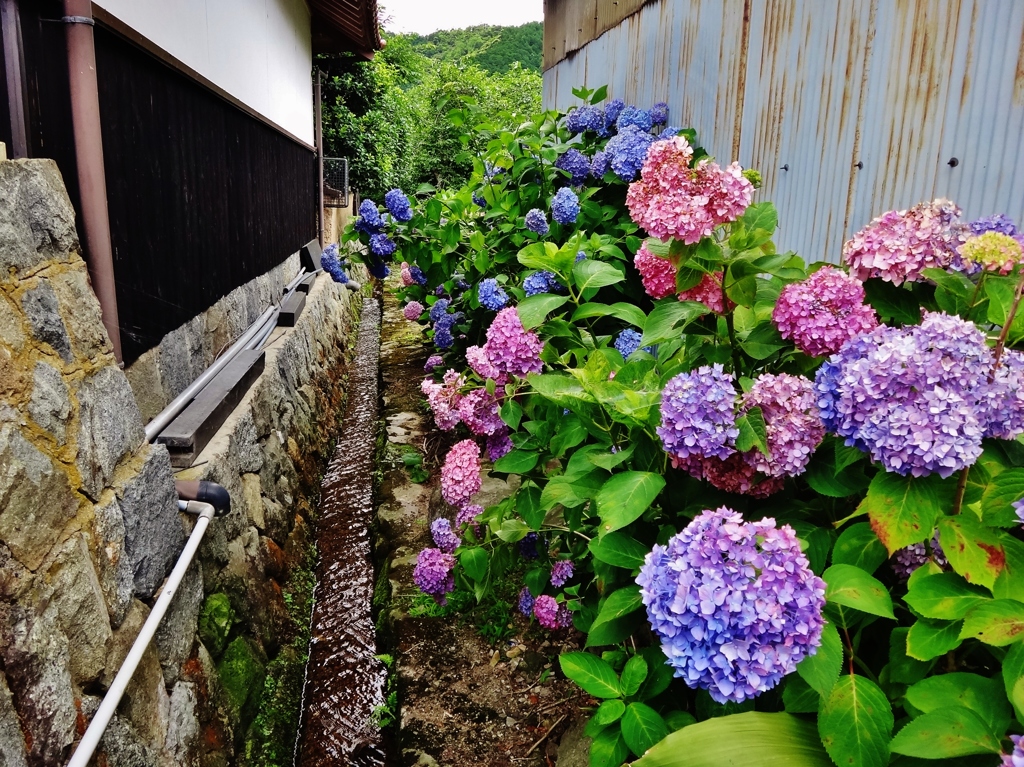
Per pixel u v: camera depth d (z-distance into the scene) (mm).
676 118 3621
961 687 893
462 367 4617
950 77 1819
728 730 965
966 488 1049
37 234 1629
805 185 2463
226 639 2396
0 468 1308
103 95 2311
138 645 1644
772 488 1260
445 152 17891
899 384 974
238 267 4227
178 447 2600
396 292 6102
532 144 3957
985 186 1724
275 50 5656
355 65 12688
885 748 902
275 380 4289
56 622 1404
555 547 2379
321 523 4316
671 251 1359
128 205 2518
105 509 1697
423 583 2328
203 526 2172
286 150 6266
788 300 1264
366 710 2697
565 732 2092
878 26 2078
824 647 961
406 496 3889
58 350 1626
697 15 3352
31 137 1893
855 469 1204
